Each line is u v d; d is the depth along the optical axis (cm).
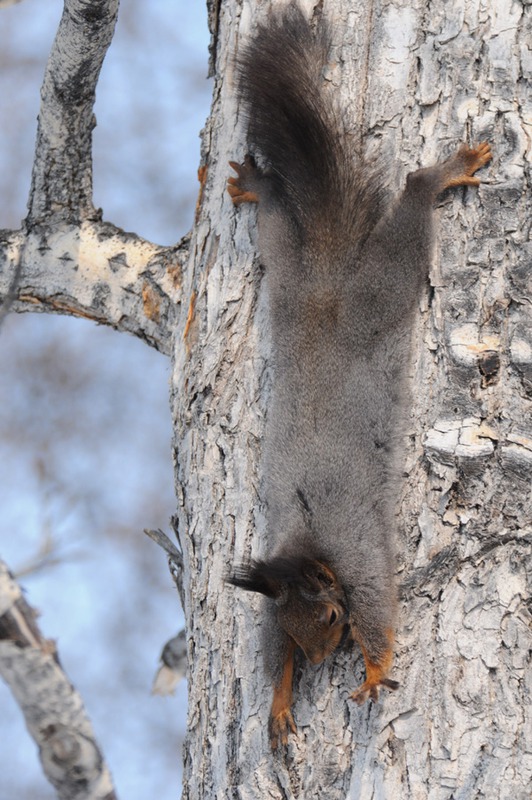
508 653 771
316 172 988
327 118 948
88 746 873
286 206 969
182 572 974
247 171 982
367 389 906
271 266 942
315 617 845
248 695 844
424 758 764
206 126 1031
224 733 840
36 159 1192
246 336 921
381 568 842
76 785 869
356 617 836
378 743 780
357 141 933
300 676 845
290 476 902
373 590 830
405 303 909
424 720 775
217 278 948
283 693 838
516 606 779
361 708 800
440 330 858
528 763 746
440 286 867
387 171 915
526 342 825
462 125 888
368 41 941
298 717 820
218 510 891
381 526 869
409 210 894
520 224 854
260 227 956
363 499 884
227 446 900
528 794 739
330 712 816
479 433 815
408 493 848
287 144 989
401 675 795
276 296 934
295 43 970
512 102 882
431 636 796
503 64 888
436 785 754
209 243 976
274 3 998
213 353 920
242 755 824
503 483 802
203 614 880
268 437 901
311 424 913
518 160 867
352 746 791
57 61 1097
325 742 802
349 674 836
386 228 939
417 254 898
